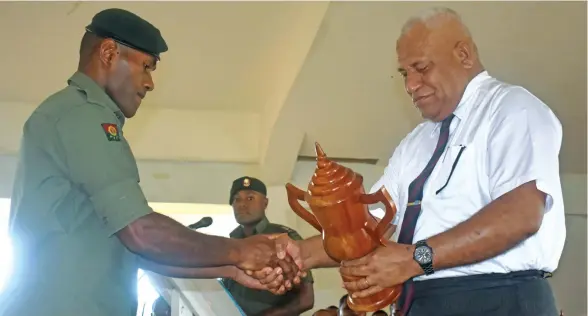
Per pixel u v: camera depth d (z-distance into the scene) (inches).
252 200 137.3
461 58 65.1
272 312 101.3
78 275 58.4
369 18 140.4
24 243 59.7
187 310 65.9
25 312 56.8
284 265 67.7
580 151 175.8
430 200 63.1
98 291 58.9
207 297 65.0
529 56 149.6
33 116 62.5
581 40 145.8
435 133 68.7
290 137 167.9
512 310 58.3
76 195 60.1
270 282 67.2
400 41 67.1
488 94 63.2
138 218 58.4
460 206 61.6
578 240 185.3
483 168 61.0
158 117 174.7
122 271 61.6
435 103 65.2
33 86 163.5
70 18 146.0
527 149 56.8
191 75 164.2
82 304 57.7
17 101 166.7
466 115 63.8
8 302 58.1
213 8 145.1
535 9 139.2
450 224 61.8
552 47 147.4
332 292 173.0
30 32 148.9
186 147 174.6
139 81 67.6
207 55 158.2
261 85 169.6
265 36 153.9
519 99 60.2
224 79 166.2
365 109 162.1
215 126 177.0
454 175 62.0
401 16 140.3
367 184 178.2
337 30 142.3
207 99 173.3
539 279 59.8
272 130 167.0
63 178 60.0
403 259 53.4
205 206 179.6
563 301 185.5
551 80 155.1
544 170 55.2
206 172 176.6
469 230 53.5
